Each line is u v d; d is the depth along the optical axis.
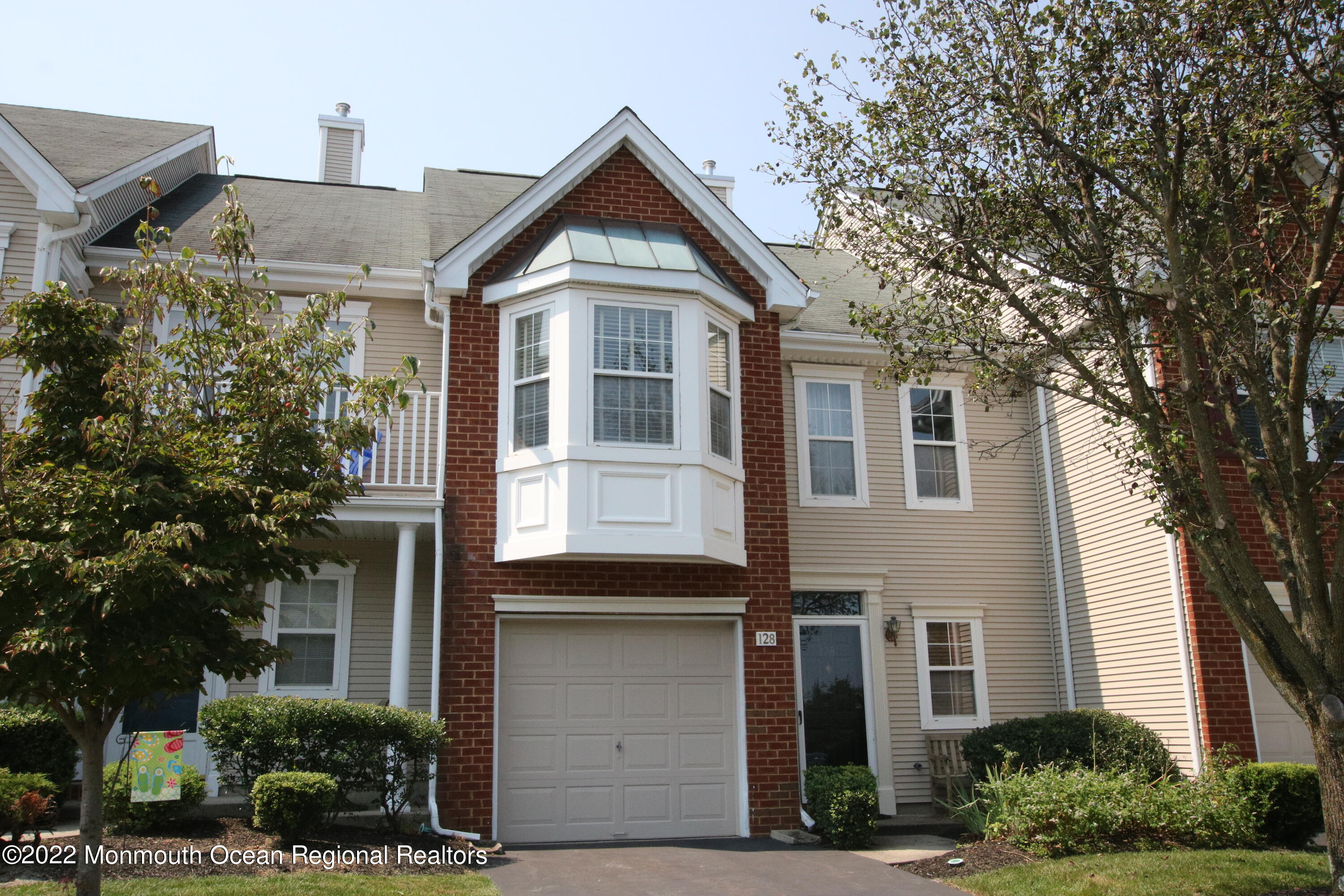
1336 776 7.93
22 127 14.18
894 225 9.59
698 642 11.99
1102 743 11.89
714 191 18.88
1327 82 8.32
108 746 11.23
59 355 6.15
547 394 11.48
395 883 7.74
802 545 13.83
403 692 10.93
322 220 14.77
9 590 5.32
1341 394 9.78
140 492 5.67
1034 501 15.02
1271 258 9.20
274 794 8.70
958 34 9.31
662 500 11.28
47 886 6.99
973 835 11.39
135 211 13.80
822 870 9.25
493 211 14.96
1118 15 8.67
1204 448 8.60
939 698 13.98
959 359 10.19
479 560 11.32
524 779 11.16
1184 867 8.61
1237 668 11.88
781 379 12.88
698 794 11.58
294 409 6.67
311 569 6.73
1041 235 9.73
